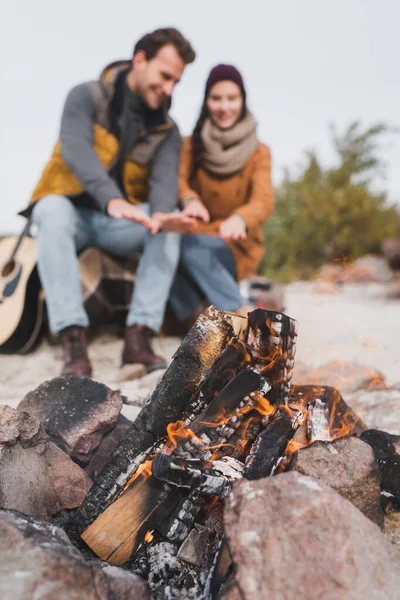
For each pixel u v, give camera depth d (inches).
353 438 59.9
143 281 136.9
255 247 160.6
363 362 141.6
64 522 64.7
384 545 48.5
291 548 45.4
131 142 143.9
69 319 127.0
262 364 62.3
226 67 154.6
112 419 75.7
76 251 149.6
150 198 145.5
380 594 44.8
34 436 65.1
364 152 655.8
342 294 368.5
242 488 49.7
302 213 630.5
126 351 133.5
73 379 79.3
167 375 62.1
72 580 45.1
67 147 135.3
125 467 61.4
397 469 64.1
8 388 121.7
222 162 156.4
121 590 49.4
